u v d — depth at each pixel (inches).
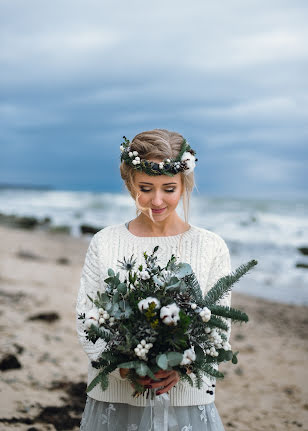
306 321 310.0
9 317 248.7
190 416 84.7
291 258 555.5
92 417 87.2
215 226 915.4
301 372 218.2
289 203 1831.9
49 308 276.8
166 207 85.7
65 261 490.9
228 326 77.1
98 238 91.4
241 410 178.7
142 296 75.1
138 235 91.0
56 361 194.5
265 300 367.9
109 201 1900.8
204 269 87.8
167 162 82.4
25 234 780.0
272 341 265.1
